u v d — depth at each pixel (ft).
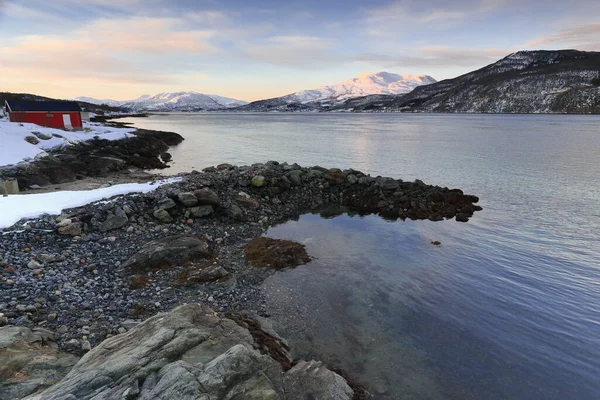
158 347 21.53
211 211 60.08
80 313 31.37
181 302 35.35
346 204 76.43
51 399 17.20
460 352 30.89
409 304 38.14
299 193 76.89
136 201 56.65
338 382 25.40
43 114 164.86
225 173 77.71
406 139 225.35
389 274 44.78
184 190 62.59
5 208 48.44
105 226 49.49
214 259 45.52
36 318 29.53
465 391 26.76
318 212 71.56
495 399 26.13
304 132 298.35
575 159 136.46
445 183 98.73
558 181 99.35
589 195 84.17
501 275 44.75
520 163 128.88
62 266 39.42
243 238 55.42
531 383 27.63
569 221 65.82
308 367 26.14
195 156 156.56
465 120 499.92
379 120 563.48
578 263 48.16
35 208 49.60
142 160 134.31
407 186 80.94
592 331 33.78
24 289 33.71
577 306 37.88
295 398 22.95
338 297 39.17
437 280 43.39
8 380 20.35
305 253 50.06
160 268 41.14
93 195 56.44
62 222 46.39
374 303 38.17
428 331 33.65
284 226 62.95
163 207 56.13
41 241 43.27
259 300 37.73
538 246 54.19
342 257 49.73
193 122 513.45
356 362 29.32
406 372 28.40
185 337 22.52
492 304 38.29
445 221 66.64
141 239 48.93
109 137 154.61
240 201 66.64
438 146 184.14
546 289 41.37
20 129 125.59
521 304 38.29
